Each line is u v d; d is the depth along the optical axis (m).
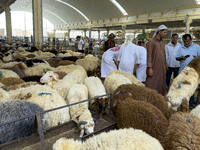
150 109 2.28
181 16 19.23
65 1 34.94
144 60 4.85
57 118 2.82
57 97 3.01
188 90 3.32
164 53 4.17
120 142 1.68
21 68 5.27
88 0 30.25
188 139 1.75
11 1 21.70
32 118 2.52
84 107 2.96
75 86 3.49
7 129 2.29
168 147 1.82
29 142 2.19
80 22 41.66
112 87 3.99
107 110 3.85
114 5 27.27
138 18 25.06
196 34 7.13
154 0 20.84
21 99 2.79
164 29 3.88
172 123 2.06
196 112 2.68
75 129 2.63
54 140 2.33
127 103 2.51
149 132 2.11
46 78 3.47
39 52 9.62
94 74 7.60
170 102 3.23
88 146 1.74
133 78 4.57
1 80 3.68
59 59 7.42
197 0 17.55
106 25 32.41
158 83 4.14
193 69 3.59
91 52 14.55
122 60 4.80
